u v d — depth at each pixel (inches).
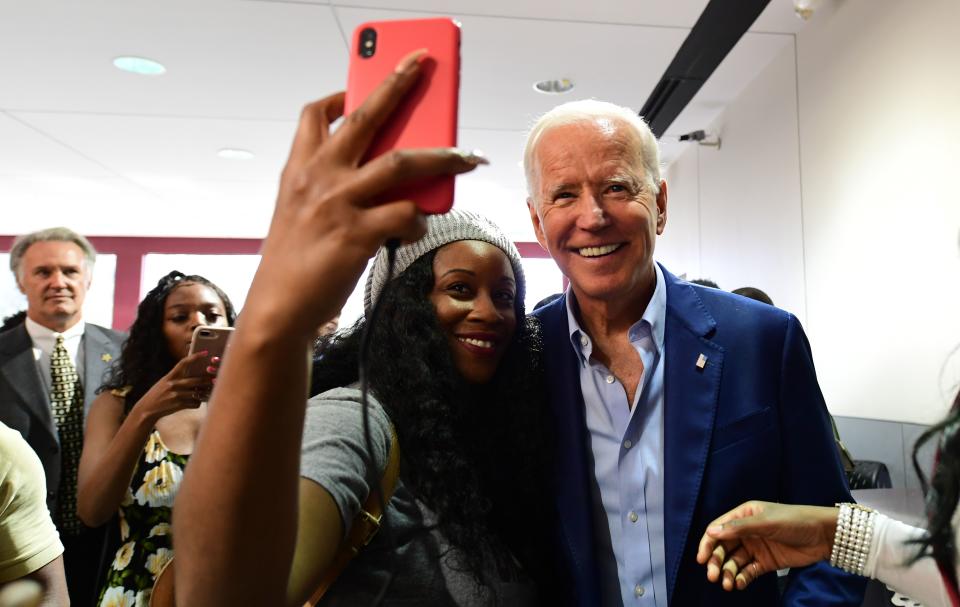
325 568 20.8
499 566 31.0
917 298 71.7
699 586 37.0
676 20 96.0
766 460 38.4
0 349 82.7
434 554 28.3
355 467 23.2
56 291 85.7
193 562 14.3
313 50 107.7
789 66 103.0
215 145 155.7
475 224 34.8
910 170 73.0
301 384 14.1
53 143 154.9
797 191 100.0
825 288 91.7
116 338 92.4
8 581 42.6
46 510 45.8
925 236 70.4
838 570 39.5
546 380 42.4
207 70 115.5
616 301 40.6
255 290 13.5
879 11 79.4
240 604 14.6
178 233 264.7
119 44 106.3
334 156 13.4
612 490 40.4
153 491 57.0
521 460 37.6
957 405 23.5
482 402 37.6
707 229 138.5
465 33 100.4
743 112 120.3
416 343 31.8
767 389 39.4
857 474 76.0
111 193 201.6
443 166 13.1
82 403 83.7
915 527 29.4
